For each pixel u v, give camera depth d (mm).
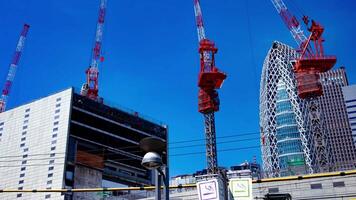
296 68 181500
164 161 18516
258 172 96375
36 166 181000
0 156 196250
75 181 173125
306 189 87938
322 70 177500
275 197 59812
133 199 121938
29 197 175125
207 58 194875
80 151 182000
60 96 193250
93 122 196250
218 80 189625
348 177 87188
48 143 183625
